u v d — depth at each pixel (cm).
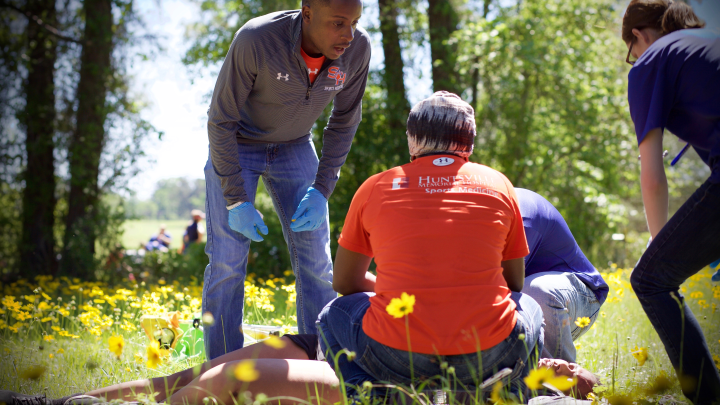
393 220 202
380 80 1062
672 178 1152
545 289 262
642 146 221
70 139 975
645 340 333
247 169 304
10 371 285
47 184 975
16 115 948
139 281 943
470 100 1110
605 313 385
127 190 981
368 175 1039
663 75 215
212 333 292
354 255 225
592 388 230
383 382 196
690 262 210
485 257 196
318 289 318
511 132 1088
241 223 289
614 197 1091
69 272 938
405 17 1106
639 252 1119
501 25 987
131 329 368
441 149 218
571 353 265
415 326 189
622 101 1118
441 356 187
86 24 980
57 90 980
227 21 1112
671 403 211
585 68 1084
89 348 336
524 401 203
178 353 321
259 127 302
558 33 1063
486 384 187
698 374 208
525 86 1080
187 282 880
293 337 238
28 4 973
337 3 255
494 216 202
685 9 231
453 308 188
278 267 993
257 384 200
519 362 196
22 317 381
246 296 409
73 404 195
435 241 194
